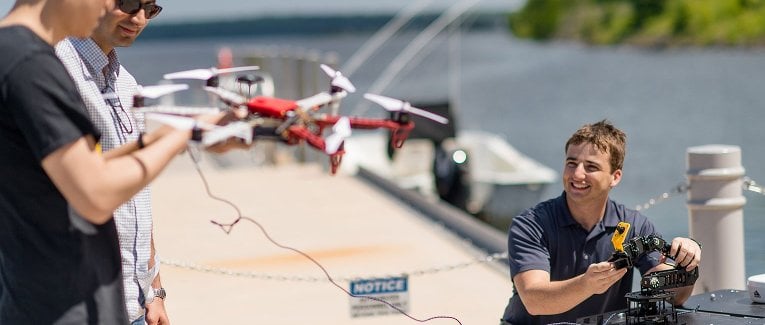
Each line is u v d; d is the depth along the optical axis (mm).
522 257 4176
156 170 2963
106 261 3232
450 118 12734
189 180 12641
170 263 5703
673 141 25531
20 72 2904
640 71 48250
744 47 49875
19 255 3146
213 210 10477
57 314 3168
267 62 15195
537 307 4059
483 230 8555
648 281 3756
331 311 6664
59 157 2908
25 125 2918
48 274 3146
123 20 3605
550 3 69000
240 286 7371
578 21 65125
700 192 5594
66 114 2934
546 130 31984
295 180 12383
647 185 17969
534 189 12344
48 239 3123
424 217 9805
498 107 41156
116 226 3582
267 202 10867
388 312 6078
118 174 2920
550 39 69562
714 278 5598
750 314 3861
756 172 18656
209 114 3088
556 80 50344
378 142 14023
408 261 7992
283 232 9273
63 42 3545
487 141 13555
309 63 13258
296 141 3018
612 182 4184
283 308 6777
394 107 3230
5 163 3051
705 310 3949
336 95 3189
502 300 6805
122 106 3734
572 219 4211
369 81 52812
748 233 9711
